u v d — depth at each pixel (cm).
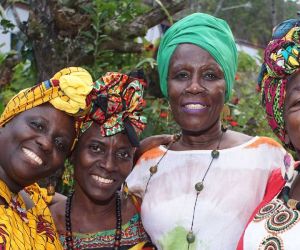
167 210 266
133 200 286
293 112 211
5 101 475
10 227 212
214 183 264
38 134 225
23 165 222
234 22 1341
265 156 269
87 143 268
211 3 1158
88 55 397
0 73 432
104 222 277
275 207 221
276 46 214
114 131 264
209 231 257
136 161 295
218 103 270
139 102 268
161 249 267
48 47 382
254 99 568
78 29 381
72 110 229
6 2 440
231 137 280
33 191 254
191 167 272
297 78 211
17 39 445
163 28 600
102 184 269
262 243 212
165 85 282
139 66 431
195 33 266
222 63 267
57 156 230
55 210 280
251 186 260
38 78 390
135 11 436
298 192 223
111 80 262
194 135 279
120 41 405
